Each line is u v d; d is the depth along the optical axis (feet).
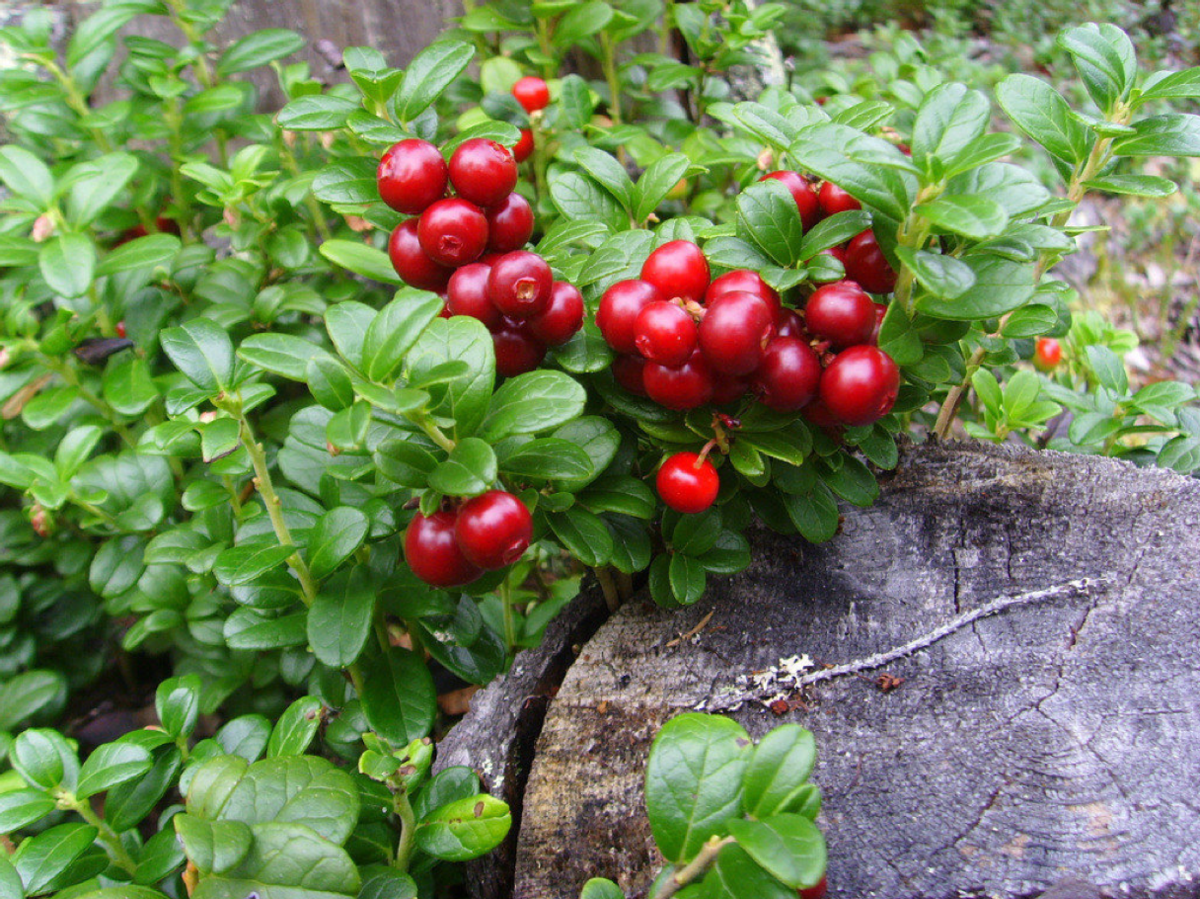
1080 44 0.49
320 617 0.47
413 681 0.52
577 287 0.46
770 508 0.51
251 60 0.75
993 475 0.53
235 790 0.39
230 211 0.65
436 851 0.43
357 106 0.49
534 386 0.42
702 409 0.45
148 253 0.61
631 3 0.83
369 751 0.40
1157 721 0.45
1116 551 0.50
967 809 0.44
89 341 0.65
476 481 0.38
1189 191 1.34
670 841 0.37
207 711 0.63
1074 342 0.88
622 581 0.55
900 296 0.43
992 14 1.75
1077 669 0.47
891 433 0.50
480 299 0.42
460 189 0.43
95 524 0.67
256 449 0.45
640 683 0.50
